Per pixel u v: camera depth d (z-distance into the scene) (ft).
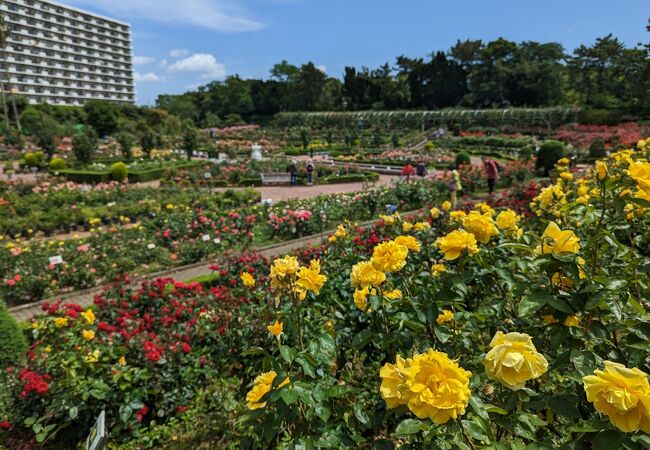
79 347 12.40
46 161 97.71
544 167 59.00
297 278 7.45
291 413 5.79
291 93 252.62
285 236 34.68
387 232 18.65
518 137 131.13
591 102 166.91
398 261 6.52
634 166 5.77
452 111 164.35
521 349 3.87
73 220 40.01
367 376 10.37
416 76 217.97
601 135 113.19
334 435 5.42
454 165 79.25
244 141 156.56
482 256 7.13
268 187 67.62
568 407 4.52
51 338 14.14
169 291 17.72
